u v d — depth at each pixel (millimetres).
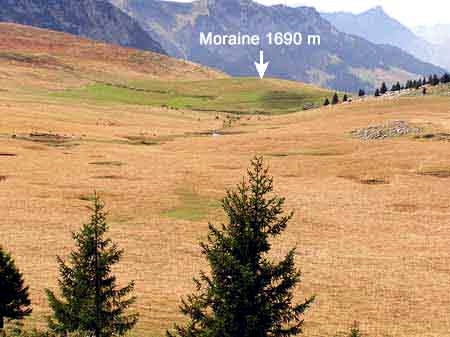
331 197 76750
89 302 24562
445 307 42594
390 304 42625
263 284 21656
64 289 25312
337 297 43375
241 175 88062
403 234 61969
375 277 48219
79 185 77438
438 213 70250
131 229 59312
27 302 31625
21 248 50312
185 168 92188
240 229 22172
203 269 47781
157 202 71500
